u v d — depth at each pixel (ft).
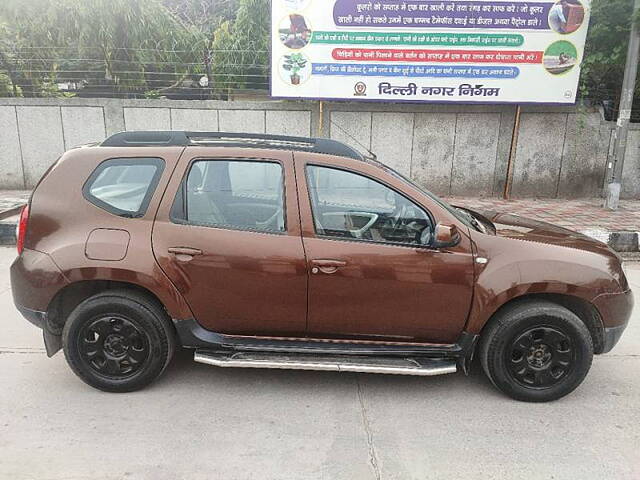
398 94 30.60
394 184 10.77
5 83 35.42
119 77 35.60
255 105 32.60
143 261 10.44
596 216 28.09
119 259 10.43
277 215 10.69
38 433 9.55
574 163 33.47
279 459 9.01
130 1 35.12
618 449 9.52
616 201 29.89
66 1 33.53
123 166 10.92
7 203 28.45
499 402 11.07
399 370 10.60
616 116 34.12
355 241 10.61
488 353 10.93
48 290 10.55
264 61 36.96
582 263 10.79
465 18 29.32
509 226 12.42
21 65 34.78
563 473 8.81
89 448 9.15
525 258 10.67
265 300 10.66
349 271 10.46
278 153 10.85
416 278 10.52
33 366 12.18
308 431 9.86
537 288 10.59
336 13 29.45
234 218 10.75
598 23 29.43
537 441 9.71
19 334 13.96
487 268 10.59
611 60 29.63
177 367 12.28
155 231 10.57
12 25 34.32
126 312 10.64
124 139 11.42
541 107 32.42
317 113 32.60
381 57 30.04
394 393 11.36
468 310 10.70
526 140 33.04
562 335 10.75
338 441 9.57
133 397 10.90
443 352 10.94
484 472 8.80
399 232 10.74
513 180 33.71
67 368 12.12
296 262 10.46
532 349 10.87
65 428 9.73
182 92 36.76
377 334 10.95
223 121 32.89
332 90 30.63
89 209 10.73
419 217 10.76
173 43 37.42
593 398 11.32
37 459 8.82
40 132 32.76
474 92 30.53
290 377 11.96
